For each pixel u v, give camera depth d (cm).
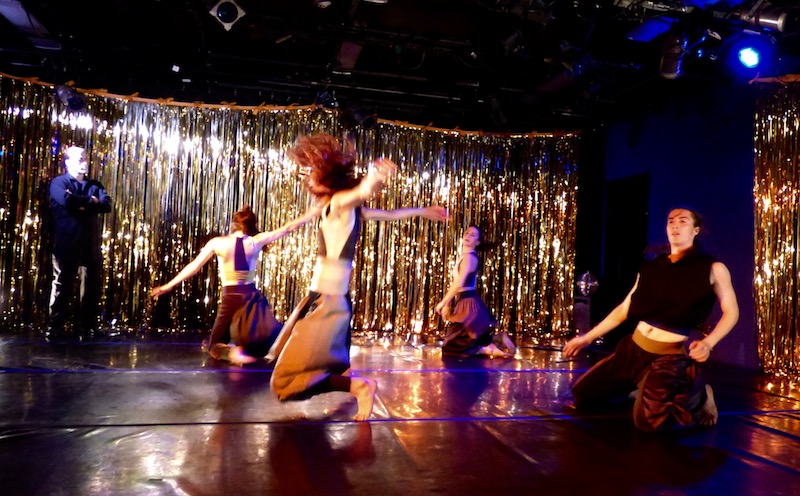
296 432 316
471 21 625
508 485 253
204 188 779
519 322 879
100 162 742
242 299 520
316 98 776
